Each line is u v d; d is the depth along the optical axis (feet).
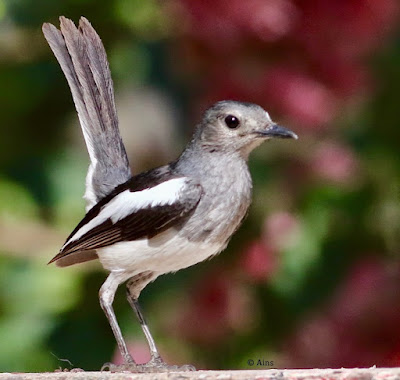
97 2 46.88
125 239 34.32
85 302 44.80
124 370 34.09
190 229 33.94
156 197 33.94
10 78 47.73
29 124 47.83
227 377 29.43
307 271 42.55
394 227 43.34
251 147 34.55
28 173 46.80
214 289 42.19
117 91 50.67
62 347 44.47
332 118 42.04
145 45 49.42
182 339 42.63
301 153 42.93
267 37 41.09
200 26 41.52
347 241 43.29
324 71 41.52
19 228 44.91
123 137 51.85
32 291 44.47
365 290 41.22
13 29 47.57
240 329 42.42
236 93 41.45
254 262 41.96
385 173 43.50
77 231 35.40
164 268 34.78
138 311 35.73
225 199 34.17
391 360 40.29
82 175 47.01
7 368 43.93
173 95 51.47
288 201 42.91
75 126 48.11
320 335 41.75
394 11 42.78
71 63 38.11
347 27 41.65
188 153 34.86
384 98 43.70
